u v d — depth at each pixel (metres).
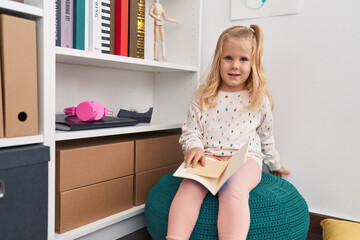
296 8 1.24
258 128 1.17
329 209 1.23
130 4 1.16
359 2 1.13
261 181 1.01
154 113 1.57
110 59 1.01
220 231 0.79
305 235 0.92
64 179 0.93
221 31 1.43
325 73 1.21
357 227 1.02
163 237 0.91
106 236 1.11
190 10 1.40
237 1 1.36
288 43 1.27
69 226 0.95
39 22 0.81
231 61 1.08
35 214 0.77
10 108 0.74
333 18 1.18
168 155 1.29
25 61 0.76
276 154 1.21
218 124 1.11
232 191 0.83
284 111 1.30
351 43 1.15
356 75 1.15
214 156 1.07
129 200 1.14
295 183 1.30
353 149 1.17
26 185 0.75
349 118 1.17
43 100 0.82
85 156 0.98
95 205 1.02
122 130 1.07
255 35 1.14
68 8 0.99
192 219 0.82
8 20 0.72
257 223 0.83
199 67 1.40
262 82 1.11
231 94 1.13
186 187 0.88
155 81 1.57
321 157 1.23
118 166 1.09
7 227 0.72
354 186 1.17
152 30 1.54
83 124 0.96
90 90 1.30
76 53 0.91
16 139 0.76
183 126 1.18
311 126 1.25
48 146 0.79
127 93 1.46
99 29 1.08
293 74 1.27
